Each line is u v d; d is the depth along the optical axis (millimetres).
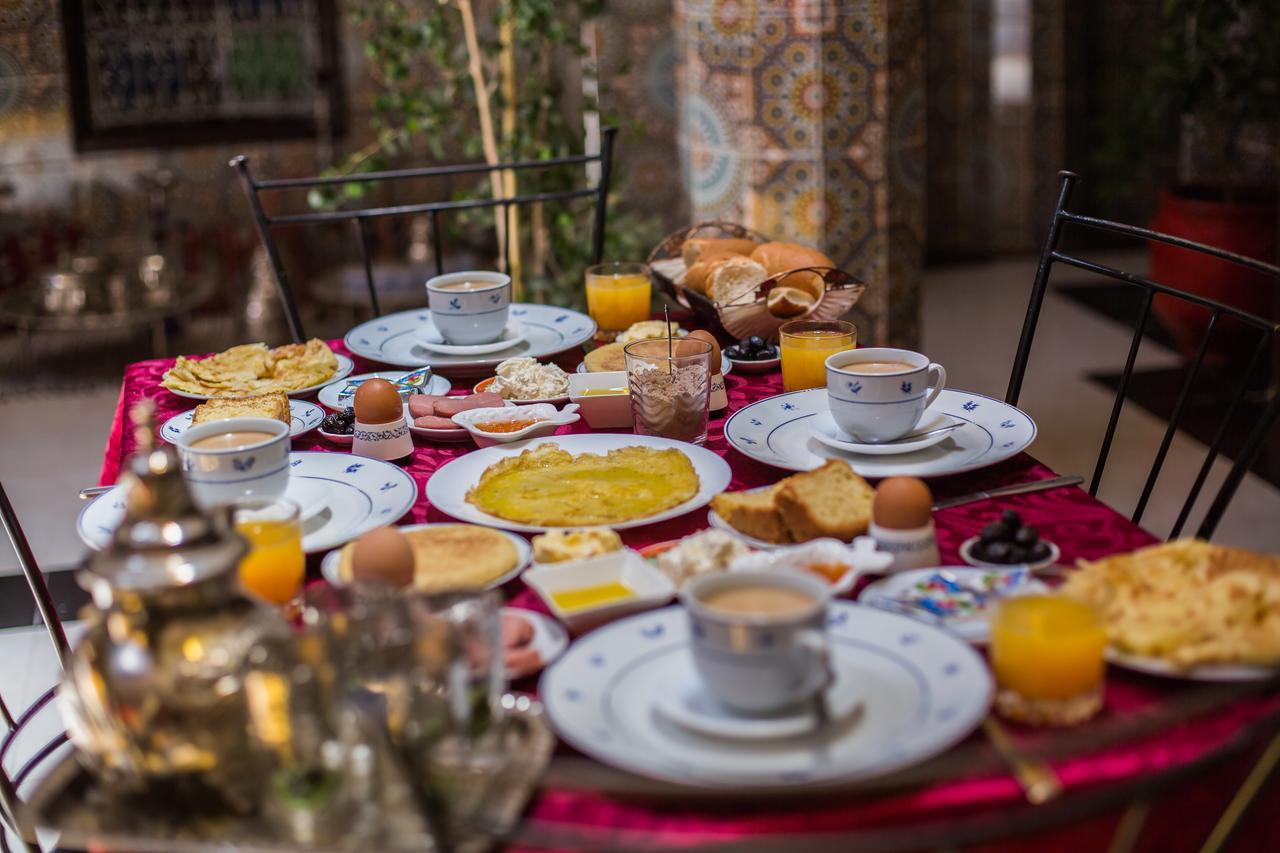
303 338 2307
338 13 5082
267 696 852
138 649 828
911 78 3328
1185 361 4449
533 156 3805
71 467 3934
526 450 1443
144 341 5141
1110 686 966
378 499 1351
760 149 3340
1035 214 6148
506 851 830
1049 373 4469
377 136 5238
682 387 1496
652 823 835
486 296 1857
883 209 3348
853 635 1001
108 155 5102
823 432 1498
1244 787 916
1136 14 5828
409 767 846
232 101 5180
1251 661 947
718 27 3314
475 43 3771
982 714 861
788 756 860
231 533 870
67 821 842
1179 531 1577
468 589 923
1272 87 4184
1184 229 4234
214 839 823
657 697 912
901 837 772
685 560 1119
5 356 4992
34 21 4883
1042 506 1317
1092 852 886
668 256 2271
